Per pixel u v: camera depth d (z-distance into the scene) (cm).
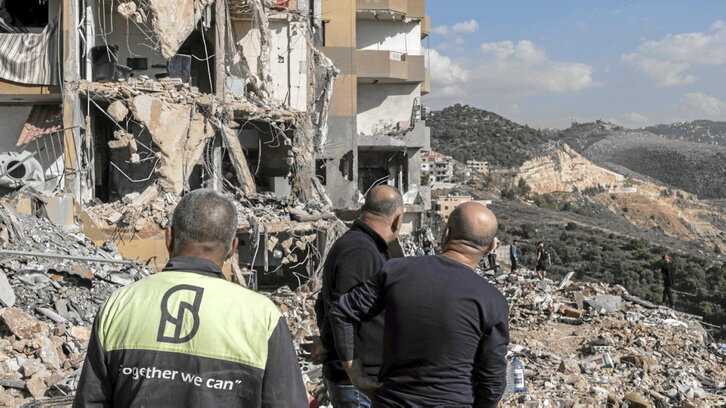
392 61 3847
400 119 4106
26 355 880
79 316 1151
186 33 2375
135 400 267
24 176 1916
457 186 17512
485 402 365
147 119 2173
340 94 3638
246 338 276
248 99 2716
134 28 2375
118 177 2347
